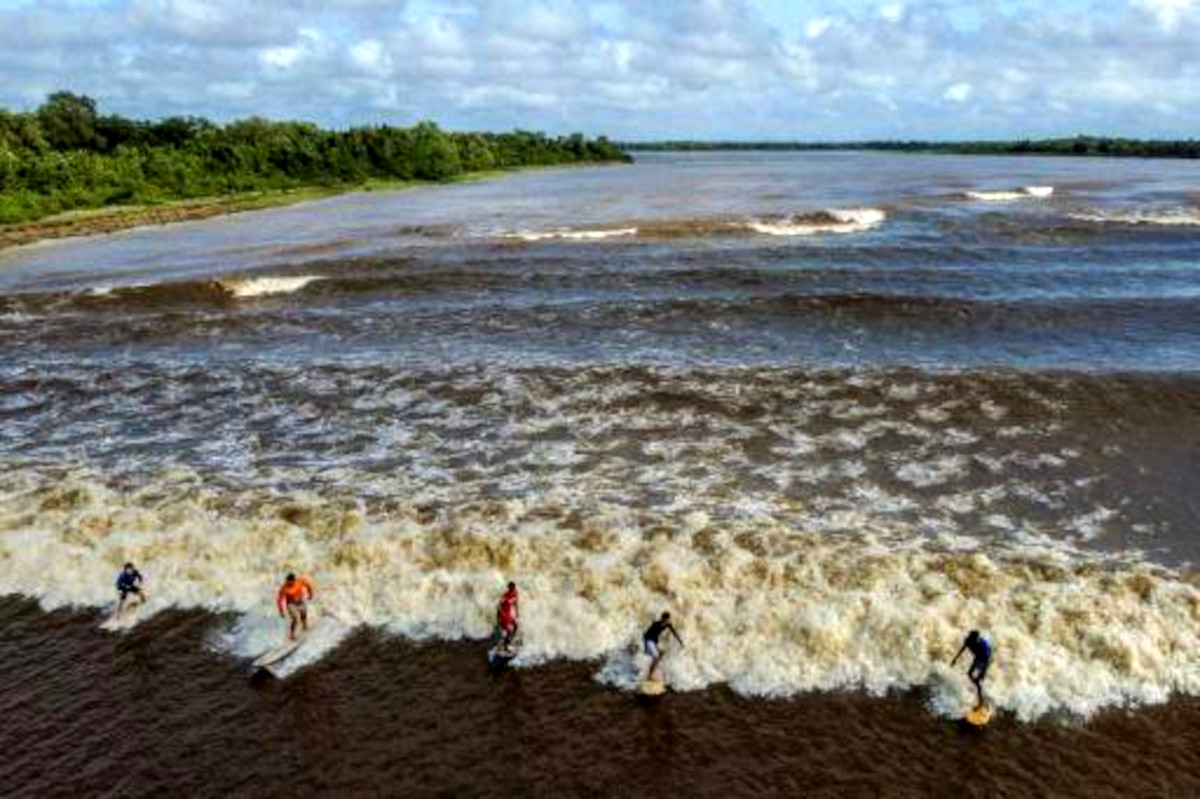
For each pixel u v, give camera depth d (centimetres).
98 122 14238
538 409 2666
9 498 2147
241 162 12488
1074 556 1805
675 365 2988
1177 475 2155
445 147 14450
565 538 1897
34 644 1680
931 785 1318
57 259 6016
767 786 1327
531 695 1517
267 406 2764
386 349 3325
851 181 11656
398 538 1902
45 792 1342
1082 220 5931
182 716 1491
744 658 1573
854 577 1709
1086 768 1334
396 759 1392
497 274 4516
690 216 6944
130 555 1912
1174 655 1515
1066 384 2662
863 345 3209
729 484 2164
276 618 1728
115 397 2872
